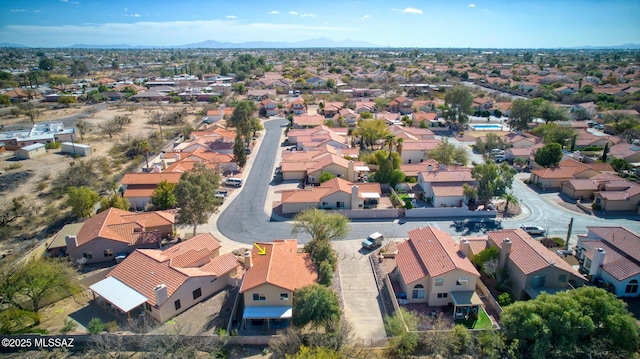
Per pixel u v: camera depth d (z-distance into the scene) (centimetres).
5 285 4484
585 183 7994
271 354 4012
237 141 9581
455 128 13725
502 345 3903
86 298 4984
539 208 7544
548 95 17462
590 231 5866
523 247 5100
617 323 3844
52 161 10144
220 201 7719
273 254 5028
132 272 4916
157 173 8138
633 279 4772
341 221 5709
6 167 9594
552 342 3897
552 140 10856
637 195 7319
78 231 6294
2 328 4222
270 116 16325
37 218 7206
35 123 14125
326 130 11706
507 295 4703
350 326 4156
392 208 7406
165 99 19862
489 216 7206
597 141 10962
